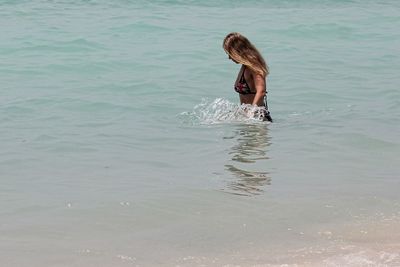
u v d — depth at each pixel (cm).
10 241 930
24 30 3350
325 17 4188
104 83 2206
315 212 1051
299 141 1516
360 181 1224
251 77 1725
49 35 3195
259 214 1041
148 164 1335
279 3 4994
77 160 1363
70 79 2270
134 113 1806
